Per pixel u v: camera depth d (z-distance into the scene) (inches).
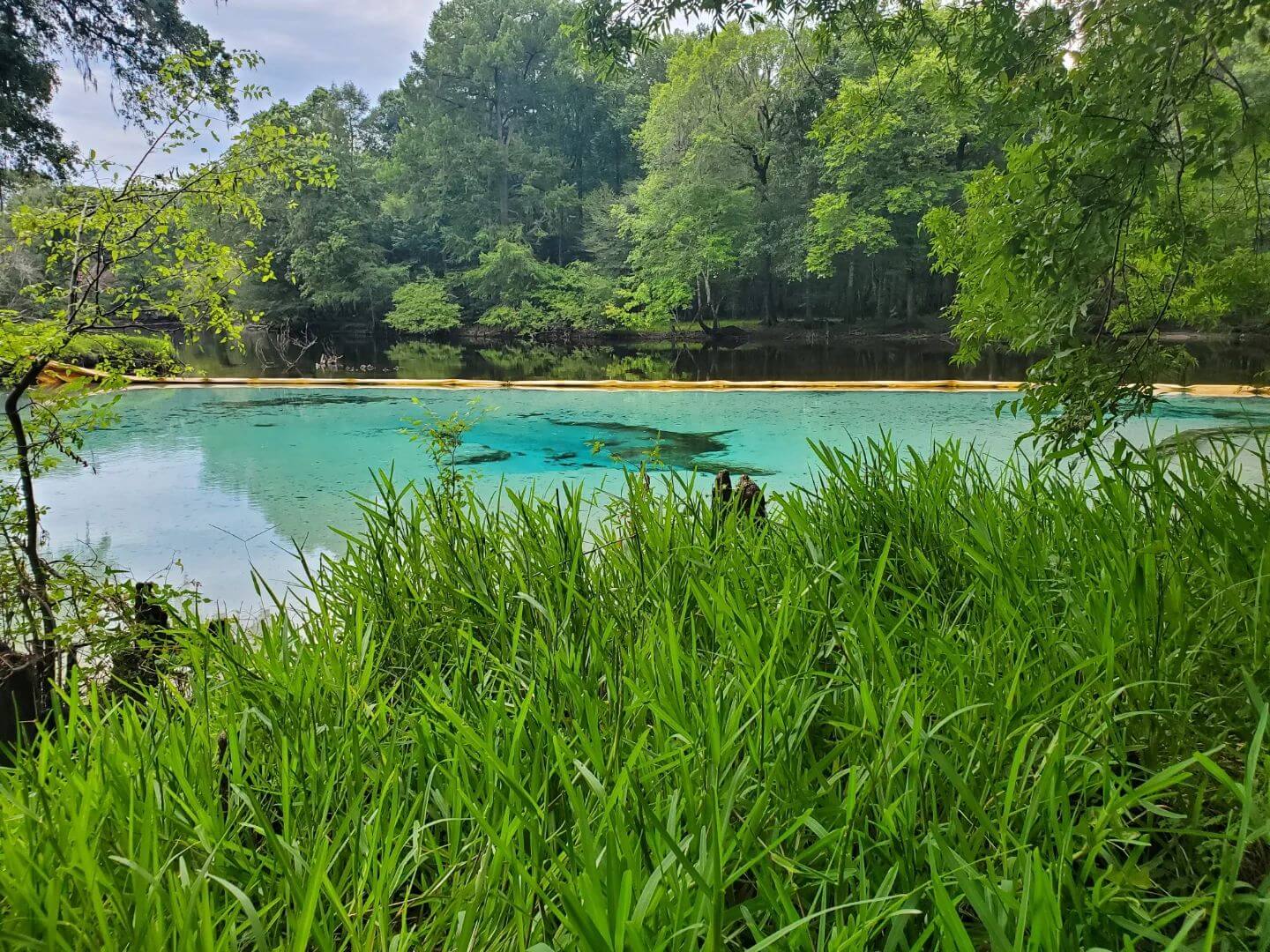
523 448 303.6
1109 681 41.8
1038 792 34.4
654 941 28.9
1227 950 30.7
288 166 116.5
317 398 434.6
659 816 36.7
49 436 103.7
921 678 46.8
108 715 50.3
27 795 40.3
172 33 380.5
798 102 809.5
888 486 93.7
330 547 185.0
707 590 57.8
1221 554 55.8
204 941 29.0
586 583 74.9
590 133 1373.0
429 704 50.3
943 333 900.0
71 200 109.0
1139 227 94.0
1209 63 81.6
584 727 44.9
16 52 357.7
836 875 33.0
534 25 1254.3
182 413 386.9
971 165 808.3
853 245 808.9
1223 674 48.2
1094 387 87.5
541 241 1254.9
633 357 764.0
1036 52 94.3
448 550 80.5
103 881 31.6
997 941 26.7
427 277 1200.8
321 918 34.7
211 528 200.7
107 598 92.4
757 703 42.4
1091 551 61.9
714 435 323.9
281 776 42.3
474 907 31.9
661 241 976.9
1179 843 37.6
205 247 113.2
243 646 68.0
